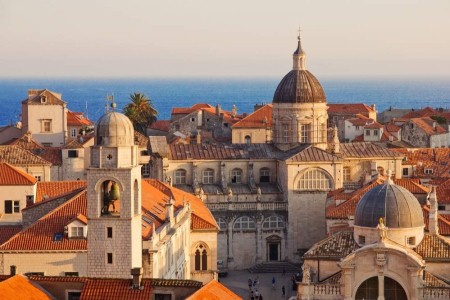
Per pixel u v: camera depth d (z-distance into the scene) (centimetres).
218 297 16850
